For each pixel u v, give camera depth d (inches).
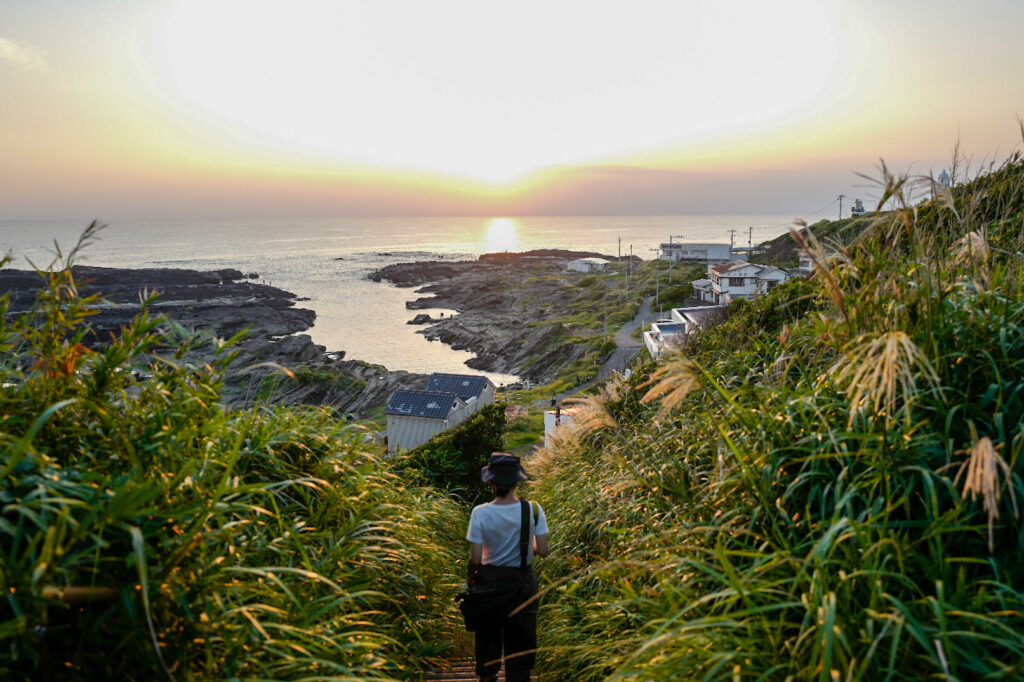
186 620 83.3
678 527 129.4
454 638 192.4
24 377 104.3
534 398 2017.7
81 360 106.7
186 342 125.7
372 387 2237.9
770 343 206.5
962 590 80.3
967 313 116.9
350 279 7426.2
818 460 109.9
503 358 3161.9
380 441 204.7
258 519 124.5
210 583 88.2
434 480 396.2
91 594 74.8
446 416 1459.2
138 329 111.0
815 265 123.0
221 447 123.6
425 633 168.6
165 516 86.0
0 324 105.6
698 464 158.6
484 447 493.4
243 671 87.5
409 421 1482.5
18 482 76.9
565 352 2778.1
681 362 128.0
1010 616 79.3
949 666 72.9
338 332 4030.5
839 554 97.9
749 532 105.5
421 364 3122.5
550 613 192.9
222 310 4259.4
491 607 153.3
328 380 2166.6
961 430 102.7
